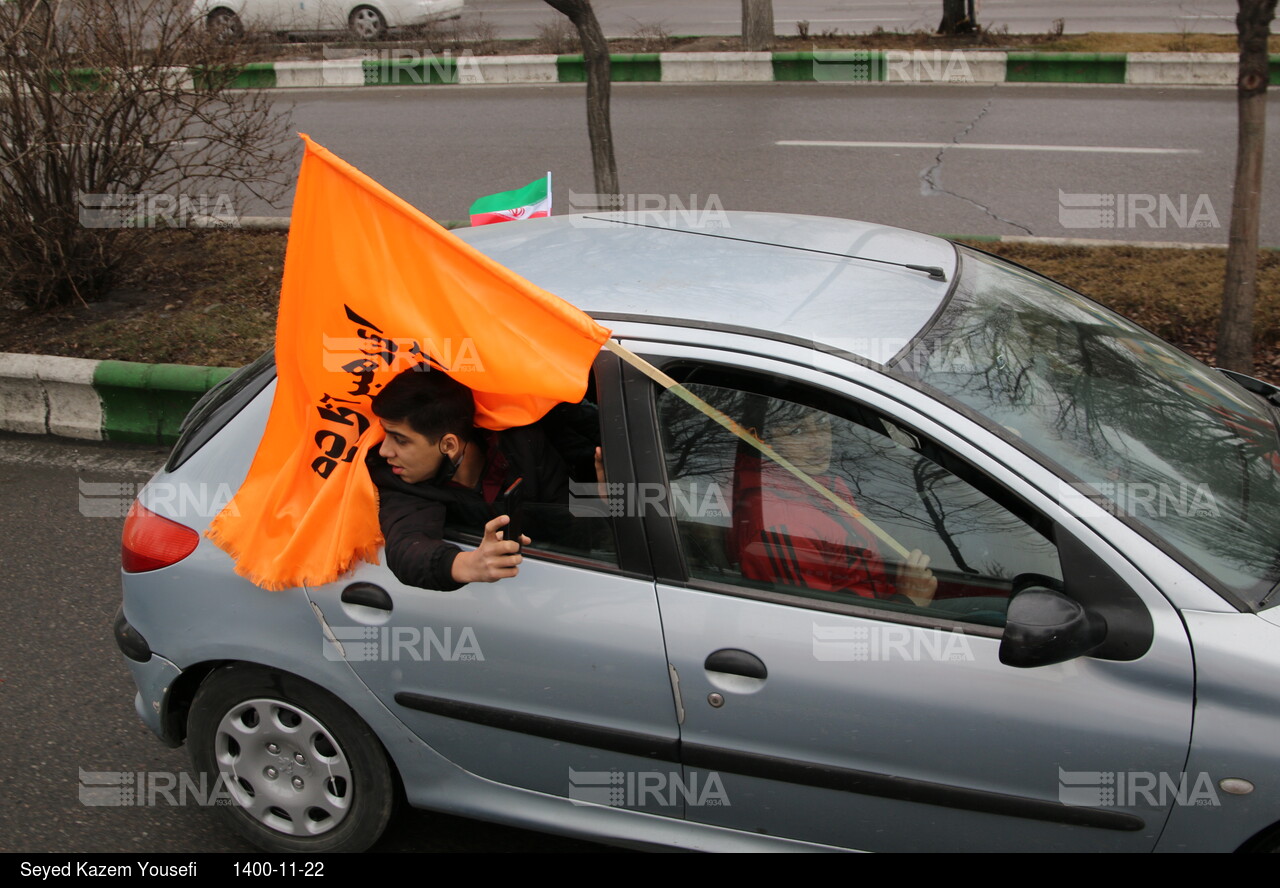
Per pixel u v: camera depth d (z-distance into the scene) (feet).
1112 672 7.57
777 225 10.74
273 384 9.49
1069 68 40.91
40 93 20.06
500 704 8.84
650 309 8.69
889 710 7.93
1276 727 7.35
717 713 8.28
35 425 19.25
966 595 7.96
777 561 8.28
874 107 38.75
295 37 54.03
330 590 8.96
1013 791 7.91
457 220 28.91
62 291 22.58
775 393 8.23
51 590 14.69
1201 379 9.93
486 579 7.91
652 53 45.65
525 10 68.85
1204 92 38.58
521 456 8.66
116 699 12.59
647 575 8.40
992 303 9.48
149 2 21.13
